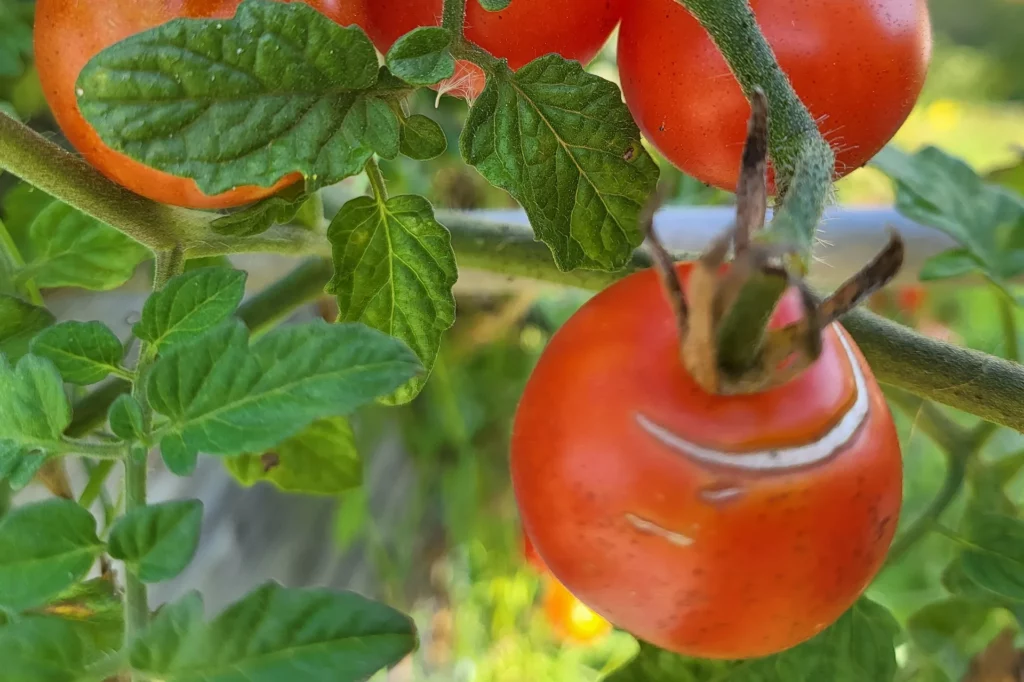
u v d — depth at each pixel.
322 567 0.85
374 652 0.19
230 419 0.20
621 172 0.23
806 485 0.21
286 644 0.18
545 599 0.84
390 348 0.20
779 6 0.23
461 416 0.82
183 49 0.20
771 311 0.20
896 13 0.24
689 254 0.31
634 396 0.22
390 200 0.24
